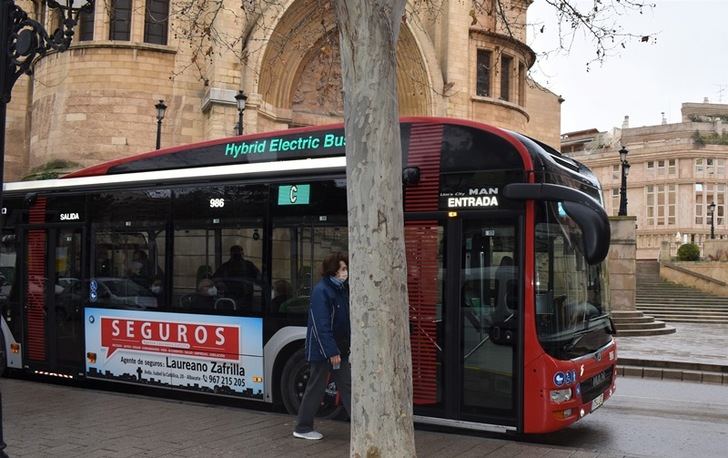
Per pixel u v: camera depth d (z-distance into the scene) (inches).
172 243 363.9
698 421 347.3
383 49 179.8
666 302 1215.6
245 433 278.1
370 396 177.9
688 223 2807.6
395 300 179.0
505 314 280.2
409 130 314.2
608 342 328.2
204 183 357.7
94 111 1040.8
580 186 319.9
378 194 178.9
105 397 361.1
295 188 329.7
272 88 1109.7
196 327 351.3
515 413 274.4
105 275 388.8
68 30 260.2
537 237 278.1
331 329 267.3
